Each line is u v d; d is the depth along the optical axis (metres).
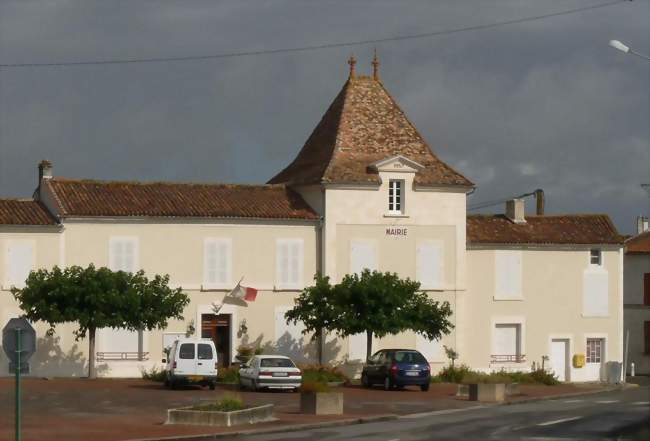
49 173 61.97
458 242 65.69
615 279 69.88
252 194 63.94
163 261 60.22
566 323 68.62
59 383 53.62
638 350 80.19
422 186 65.00
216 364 52.09
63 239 58.38
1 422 37.53
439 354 65.00
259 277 62.00
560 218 70.44
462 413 43.59
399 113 68.38
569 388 61.47
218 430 35.91
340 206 63.44
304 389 42.12
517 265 67.56
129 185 61.84
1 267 57.16
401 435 34.44
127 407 42.97
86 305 54.91
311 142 68.75
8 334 28.31
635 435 33.97
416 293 60.34
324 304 58.81
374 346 63.78
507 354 67.38
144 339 59.16
